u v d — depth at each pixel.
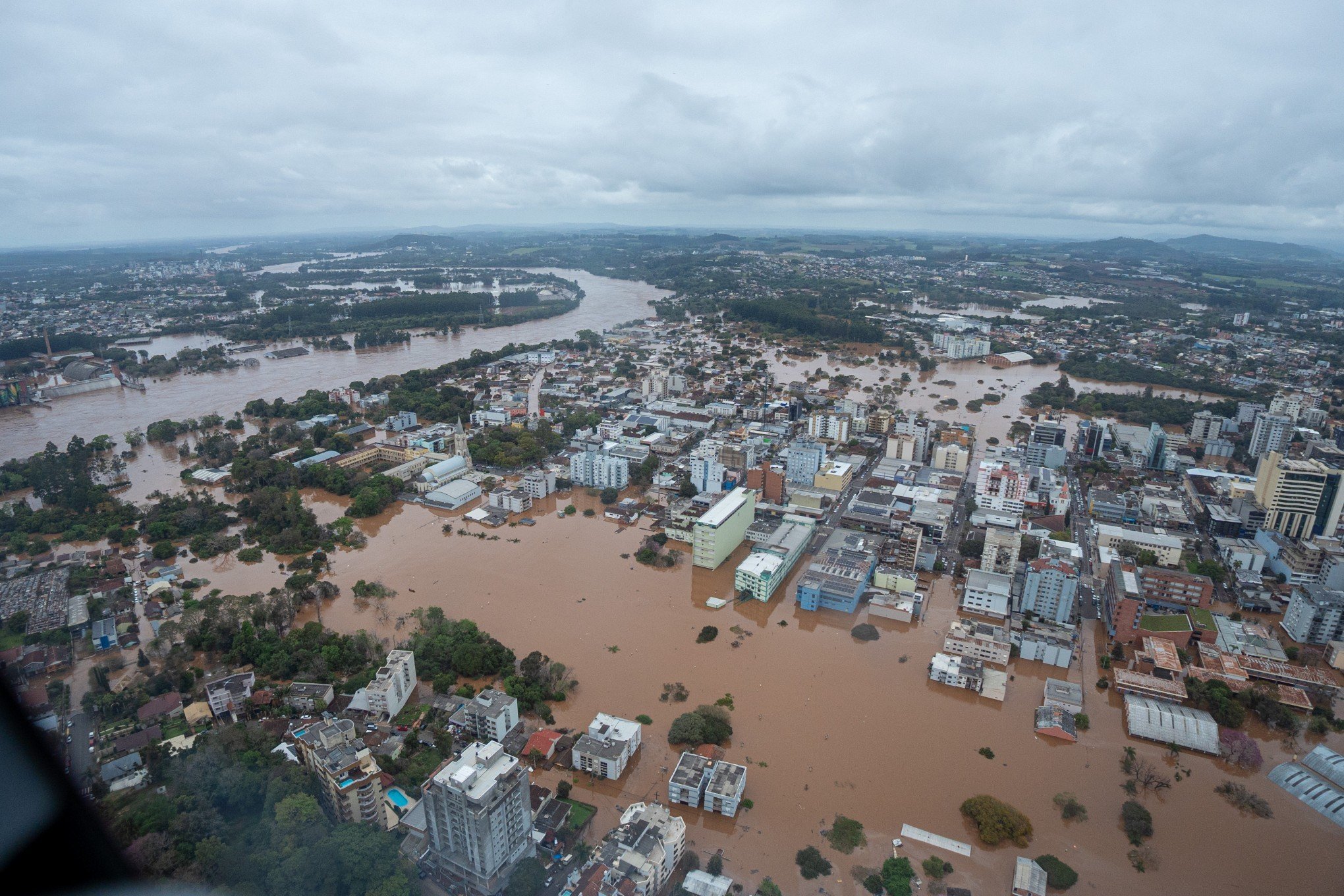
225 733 197.75
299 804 166.12
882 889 164.12
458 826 155.75
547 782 197.38
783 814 186.25
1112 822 186.00
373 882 152.75
